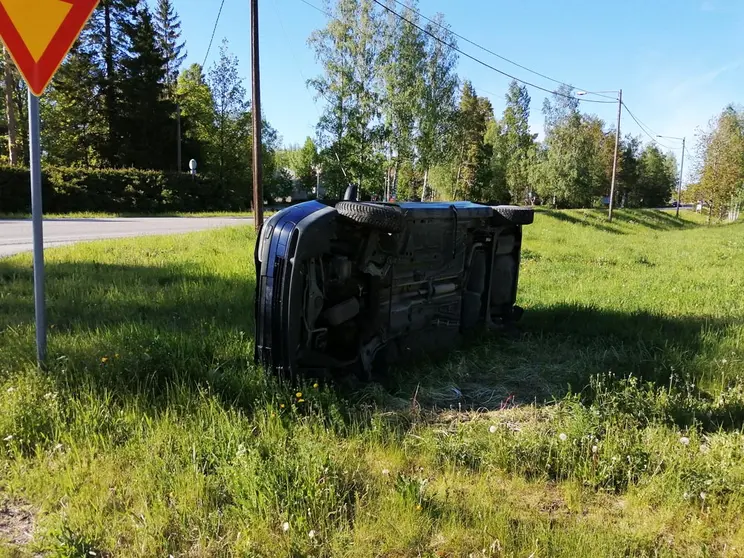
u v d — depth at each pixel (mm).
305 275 4395
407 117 40469
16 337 5520
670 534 2955
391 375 5191
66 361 4629
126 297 7797
